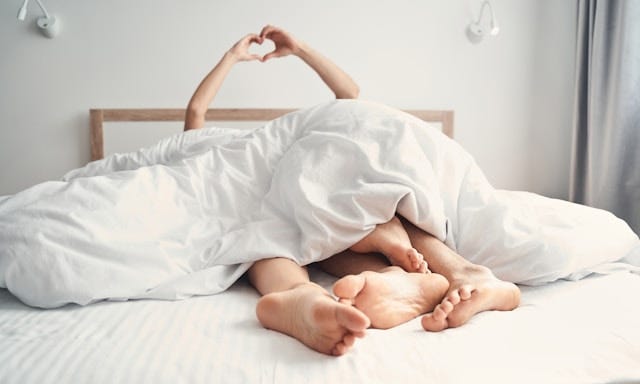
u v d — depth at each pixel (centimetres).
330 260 112
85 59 241
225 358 66
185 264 103
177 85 245
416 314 84
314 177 108
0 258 90
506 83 260
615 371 63
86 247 93
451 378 60
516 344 70
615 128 208
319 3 249
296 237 106
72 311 88
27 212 94
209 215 114
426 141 119
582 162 239
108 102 243
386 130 114
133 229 101
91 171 151
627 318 80
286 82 250
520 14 257
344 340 67
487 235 106
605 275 108
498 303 86
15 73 238
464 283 88
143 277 95
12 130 240
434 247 103
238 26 246
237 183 119
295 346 71
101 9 239
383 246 99
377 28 252
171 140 155
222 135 145
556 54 259
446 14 254
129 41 242
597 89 219
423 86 256
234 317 84
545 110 262
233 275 101
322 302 69
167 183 114
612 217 119
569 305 87
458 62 257
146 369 63
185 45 244
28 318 84
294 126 129
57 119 242
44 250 89
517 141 263
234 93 248
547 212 113
